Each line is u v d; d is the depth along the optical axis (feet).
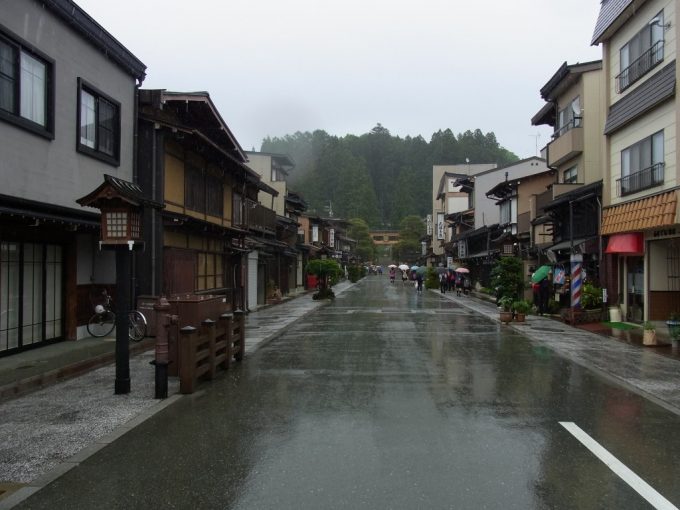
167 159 46.52
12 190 30.58
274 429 19.42
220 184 62.69
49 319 37.09
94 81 39.58
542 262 81.97
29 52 32.14
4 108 29.91
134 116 45.16
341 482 14.64
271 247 91.56
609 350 38.37
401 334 48.08
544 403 23.36
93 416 21.13
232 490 14.21
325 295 98.68
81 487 14.51
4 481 14.96
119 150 43.11
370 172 394.73
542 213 83.15
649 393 25.27
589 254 62.59
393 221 357.82
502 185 97.66
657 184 48.01
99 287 42.14
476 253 126.72
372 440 18.15
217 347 28.94
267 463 16.08
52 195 34.42
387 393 25.08
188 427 19.71
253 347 39.86
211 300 30.04
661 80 47.14
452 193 176.76
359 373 29.91
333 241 205.98
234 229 61.26
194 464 16.07
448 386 26.66
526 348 39.63
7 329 32.73
